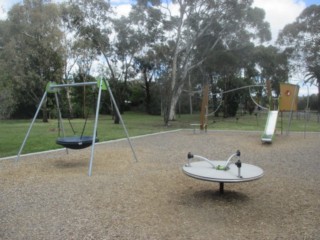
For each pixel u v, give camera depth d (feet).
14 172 24.89
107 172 24.79
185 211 16.28
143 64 126.93
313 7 132.67
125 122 92.79
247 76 135.44
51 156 32.07
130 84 159.22
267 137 43.68
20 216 15.52
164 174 24.03
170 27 93.81
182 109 166.09
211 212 16.15
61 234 13.52
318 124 85.46
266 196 18.76
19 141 44.42
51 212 16.05
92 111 120.37
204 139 47.98
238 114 146.61
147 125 80.02
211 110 132.98
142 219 15.16
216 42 98.07
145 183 21.42
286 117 130.93
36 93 101.19
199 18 90.22
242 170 18.47
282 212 16.16
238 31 101.30
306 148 38.27
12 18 95.76
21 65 90.99
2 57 90.22
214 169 18.61
